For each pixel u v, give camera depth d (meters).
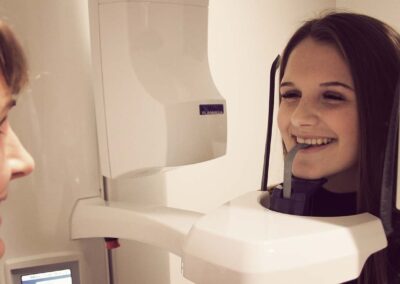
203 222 0.38
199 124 0.55
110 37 0.52
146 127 0.52
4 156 0.43
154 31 0.52
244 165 0.88
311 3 0.91
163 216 0.53
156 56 0.53
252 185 0.90
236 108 0.86
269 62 0.89
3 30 0.41
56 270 0.63
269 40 0.88
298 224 0.37
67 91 0.62
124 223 0.57
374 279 0.46
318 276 0.34
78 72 0.62
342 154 0.48
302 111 0.49
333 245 0.35
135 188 0.70
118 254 0.70
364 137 0.46
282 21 0.89
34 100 0.60
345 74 0.47
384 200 0.43
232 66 0.84
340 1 0.90
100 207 0.60
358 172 0.48
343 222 0.38
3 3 0.56
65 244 0.64
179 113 0.53
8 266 0.60
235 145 0.87
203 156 0.56
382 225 0.41
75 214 0.62
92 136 0.64
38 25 0.59
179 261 0.77
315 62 0.48
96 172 0.65
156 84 0.52
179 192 0.80
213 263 0.34
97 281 0.66
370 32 0.48
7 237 0.61
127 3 0.51
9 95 0.42
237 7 0.83
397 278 0.48
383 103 0.47
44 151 0.61
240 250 0.33
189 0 0.54
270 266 0.32
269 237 0.34
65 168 0.63
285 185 0.44
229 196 0.87
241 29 0.84
